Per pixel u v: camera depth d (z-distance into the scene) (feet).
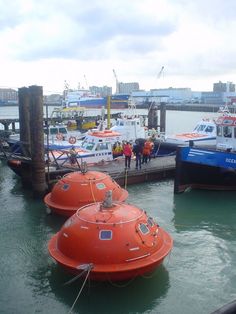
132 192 68.08
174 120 253.65
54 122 123.95
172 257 41.55
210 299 33.88
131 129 99.14
